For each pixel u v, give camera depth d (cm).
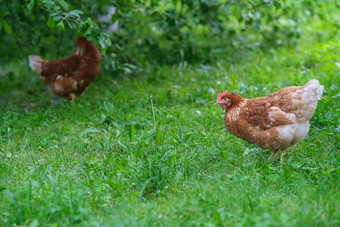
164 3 954
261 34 1089
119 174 476
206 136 592
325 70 831
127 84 851
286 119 465
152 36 1075
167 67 895
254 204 394
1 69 1035
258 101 489
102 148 565
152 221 370
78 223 382
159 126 612
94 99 784
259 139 491
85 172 489
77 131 642
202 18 934
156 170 472
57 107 751
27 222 380
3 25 811
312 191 420
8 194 417
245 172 484
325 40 1062
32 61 747
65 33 885
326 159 500
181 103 743
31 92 873
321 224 366
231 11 821
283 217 359
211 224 360
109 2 813
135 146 555
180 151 541
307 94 454
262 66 912
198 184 454
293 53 984
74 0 809
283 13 1043
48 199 402
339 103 655
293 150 542
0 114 705
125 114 681
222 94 511
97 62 742
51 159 534
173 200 429
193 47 980
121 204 414
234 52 1017
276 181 448
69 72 730
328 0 1202
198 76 869
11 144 587
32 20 877
